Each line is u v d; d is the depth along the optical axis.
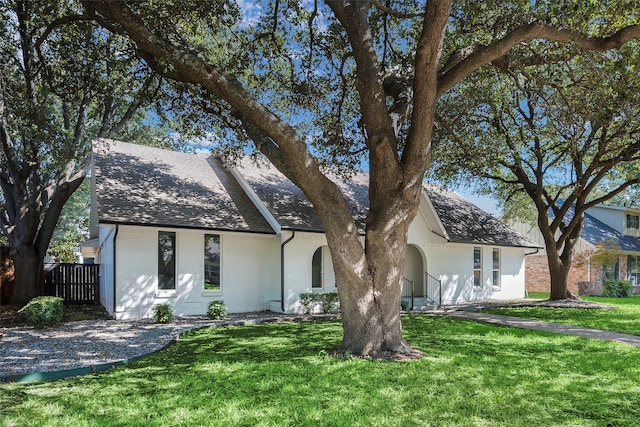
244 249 15.70
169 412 4.96
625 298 22.97
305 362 7.25
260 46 12.19
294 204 16.95
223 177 18.05
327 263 17.30
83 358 8.01
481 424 4.62
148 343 9.42
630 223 31.70
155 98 11.95
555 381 6.29
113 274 13.18
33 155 14.70
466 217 23.42
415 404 5.21
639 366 7.30
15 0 11.20
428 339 9.82
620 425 4.63
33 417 4.88
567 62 10.27
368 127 8.12
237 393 5.63
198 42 12.05
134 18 7.23
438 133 14.88
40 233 15.77
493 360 7.61
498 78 13.57
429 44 6.98
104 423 4.65
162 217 13.46
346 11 8.32
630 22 8.94
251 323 12.77
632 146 15.62
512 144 17.66
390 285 7.87
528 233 30.70
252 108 7.38
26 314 12.27
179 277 14.20
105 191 13.65
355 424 4.57
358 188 20.92
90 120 18.03
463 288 21.67
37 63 11.95
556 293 19.66
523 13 9.40
